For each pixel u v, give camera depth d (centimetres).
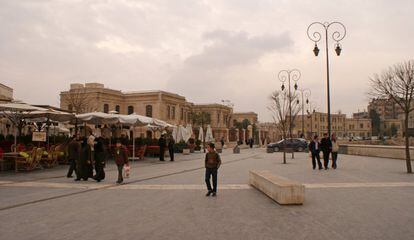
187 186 1286
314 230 689
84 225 726
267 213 840
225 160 2783
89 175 1430
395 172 1747
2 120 2794
